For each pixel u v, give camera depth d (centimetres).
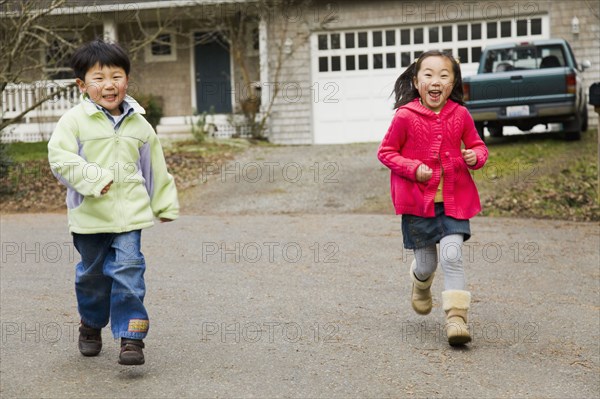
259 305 1142
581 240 1658
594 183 2239
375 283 1284
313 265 1430
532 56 3034
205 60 4231
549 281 1295
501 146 2909
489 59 3066
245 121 3853
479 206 962
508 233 1748
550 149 2784
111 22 3962
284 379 825
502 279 1310
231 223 1947
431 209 941
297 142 3888
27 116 3891
